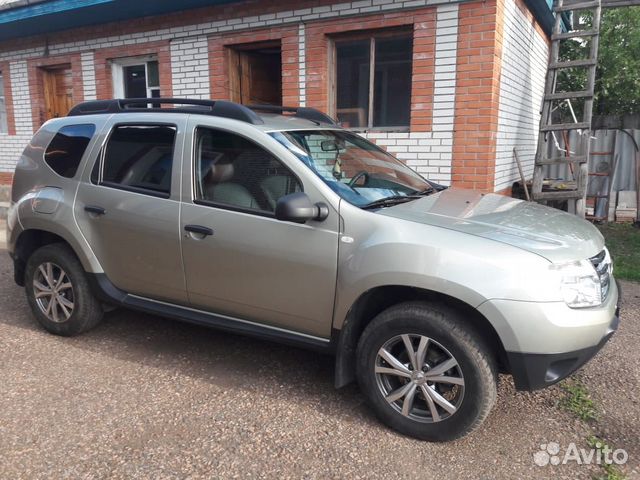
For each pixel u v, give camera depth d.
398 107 7.08
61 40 9.38
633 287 5.83
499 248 2.85
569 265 2.85
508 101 7.21
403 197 3.60
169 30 8.23
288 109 4.62
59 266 4.30
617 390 3.62
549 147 10.31
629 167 9.68
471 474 2.75
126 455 2.88
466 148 6.52
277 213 3.11
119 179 4.04
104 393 3.53
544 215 3.49
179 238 3.70
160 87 8.52
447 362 2.93
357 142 4.23
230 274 3.55
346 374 3.30
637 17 11.45
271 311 3.48
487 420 3.26
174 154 3.78
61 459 2.85
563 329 2.74
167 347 4.27
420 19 6.50
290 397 3.51
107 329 4.63
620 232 8.70
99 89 9.13
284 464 2.82
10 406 3.35
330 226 3.21
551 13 8.52
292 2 7.19
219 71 7.93
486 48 6.23
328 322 3.29
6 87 10.35
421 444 3.02
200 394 3.53
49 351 4.17
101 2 7.61
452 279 2.84
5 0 9.03
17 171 4.62
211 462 2.83
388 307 3.32
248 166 3.53
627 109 12.43
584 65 7.42
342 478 2.71
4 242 7.82
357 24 6.86
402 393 3.05
